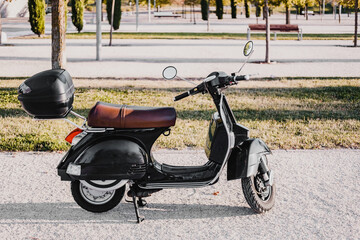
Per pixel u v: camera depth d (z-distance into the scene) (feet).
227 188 17.66
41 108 13.84
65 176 14.32
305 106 31.94
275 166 20.06
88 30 117.29
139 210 15.58
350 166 20.12
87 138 14.23
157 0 203.92
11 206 15.75
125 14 215.92
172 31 117.60
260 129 25.67
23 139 23.17
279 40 92.99
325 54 66.59
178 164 20.13
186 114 29.32
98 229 14.12
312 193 16.97
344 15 234.58
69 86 14.37
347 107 31.68
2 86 38.47
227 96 35.35
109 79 43.09
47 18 170.19
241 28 133.39
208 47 76.54
